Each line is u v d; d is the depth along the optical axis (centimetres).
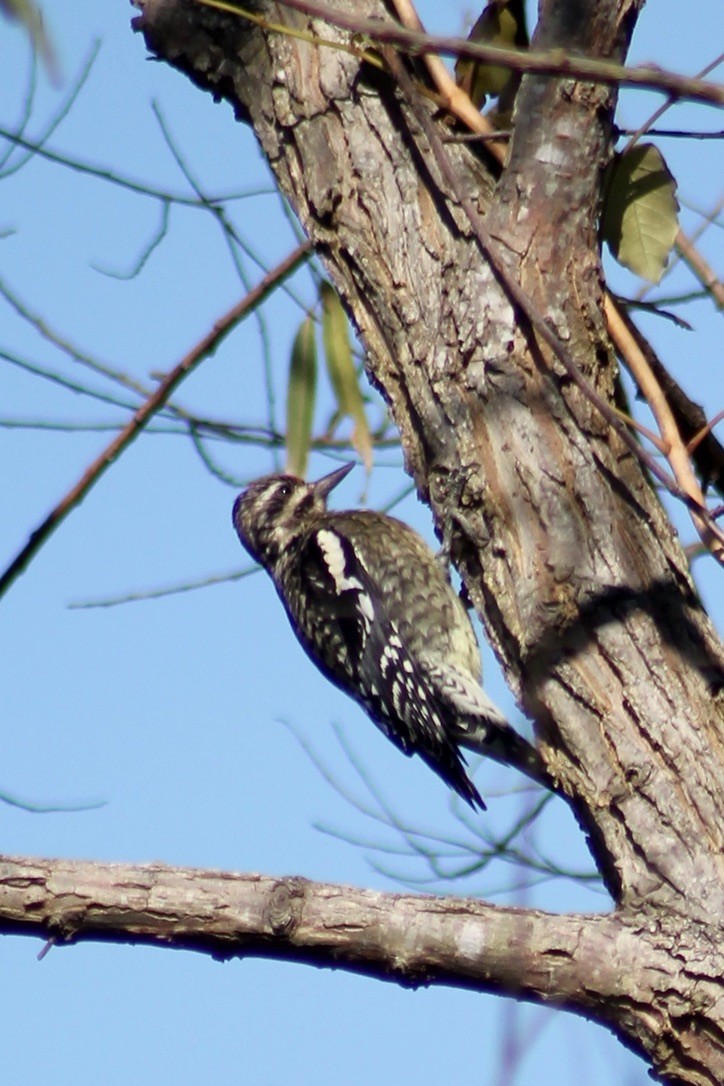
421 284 787
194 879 671
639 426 776
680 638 742
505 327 758
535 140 756
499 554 765
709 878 703
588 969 672
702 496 769
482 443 765
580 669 740
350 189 806
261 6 824
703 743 726
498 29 870
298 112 819
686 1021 670
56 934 663
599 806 730
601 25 732
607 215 820
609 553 745
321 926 666
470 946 668
